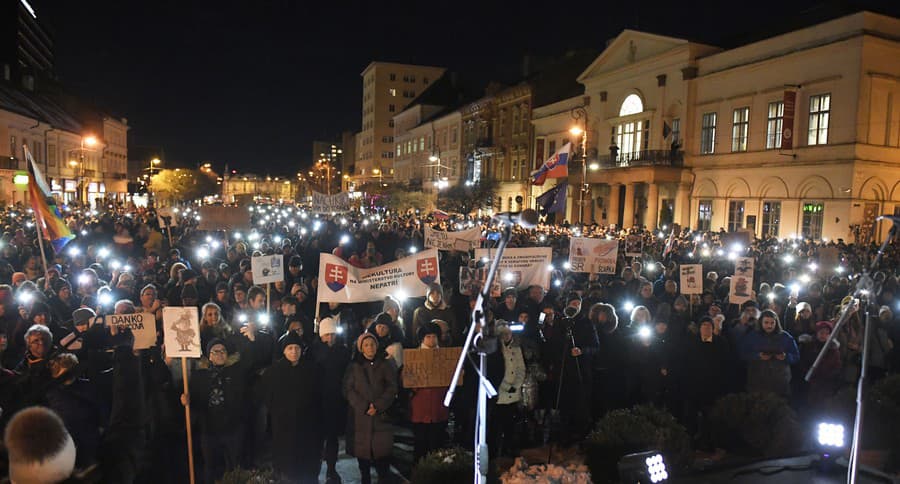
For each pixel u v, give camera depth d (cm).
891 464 703
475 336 437
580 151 4497
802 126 3075
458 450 633
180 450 749
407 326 1005
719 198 3575
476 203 5209
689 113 3747
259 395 685
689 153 3772
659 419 703
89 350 699
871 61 2809
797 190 3100
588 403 830
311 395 679
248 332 743
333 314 888
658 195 4003
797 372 895
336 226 2372
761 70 3297
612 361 855
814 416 823
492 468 613
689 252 1952
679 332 859
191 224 2391
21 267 1264
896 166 2931
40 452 286
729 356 854
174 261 1274
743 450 767
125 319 661
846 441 677
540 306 971
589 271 1238
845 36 2856
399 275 898
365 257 1363
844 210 2852
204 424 670
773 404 760
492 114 6028
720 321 854
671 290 1128
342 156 13662
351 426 694
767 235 3259
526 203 5356
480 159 6206
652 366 845
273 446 674
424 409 712
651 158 3844
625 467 582
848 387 809
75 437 591
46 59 8512
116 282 1076
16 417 294
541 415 887
